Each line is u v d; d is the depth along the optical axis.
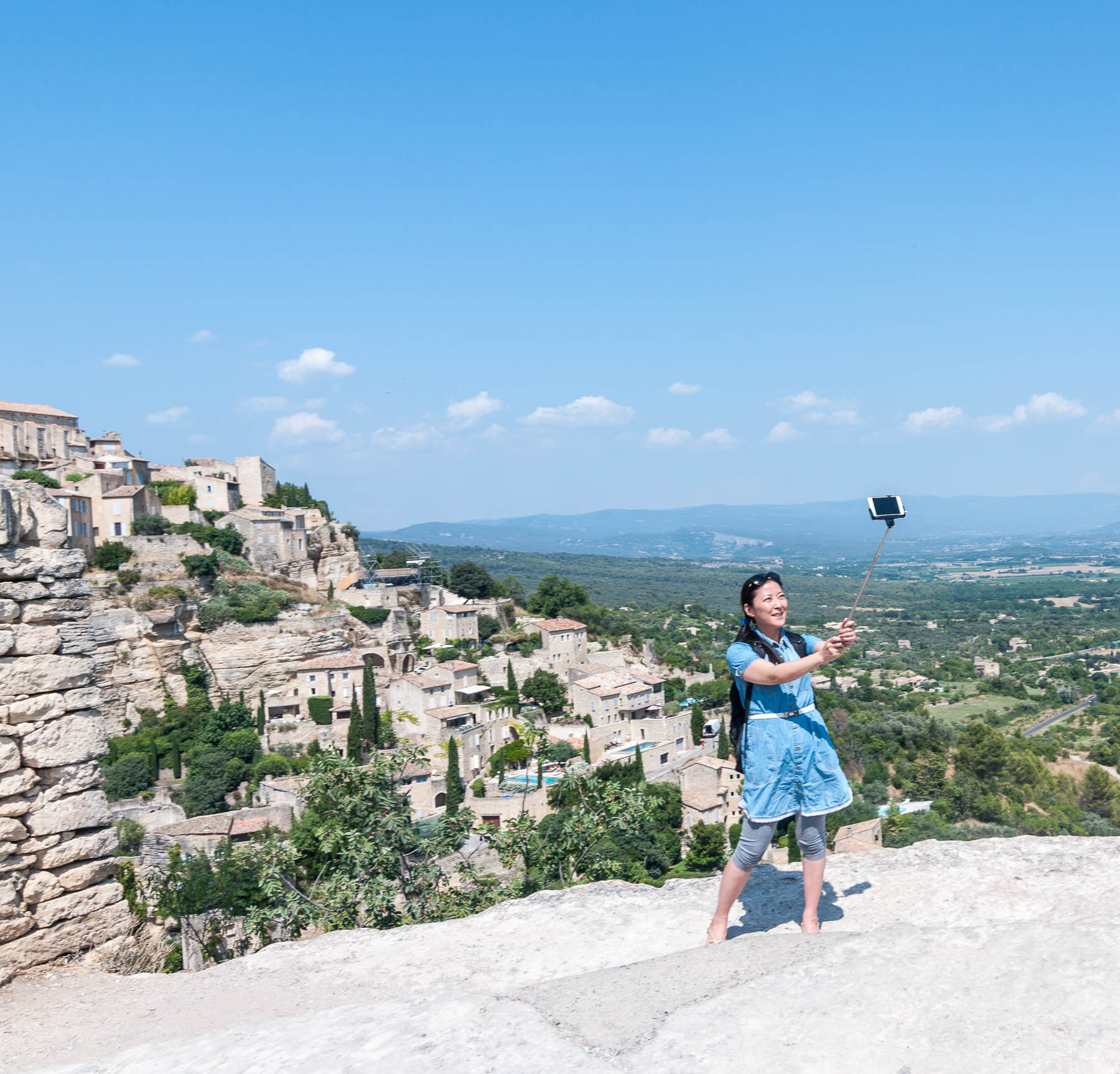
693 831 65.69
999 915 7.37
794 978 5.60
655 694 116.50
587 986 6.31
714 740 108.00
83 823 10.22
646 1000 5.81
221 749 79.06
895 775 98.88
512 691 104.06
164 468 114.69
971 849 8.81
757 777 7.05
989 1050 4.50
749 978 5.88
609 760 89.06
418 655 111.31
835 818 76.06
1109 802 91.94
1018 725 144.62
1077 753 120.12
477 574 138.25
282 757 80.00
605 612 151.38
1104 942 5.27
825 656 6.70
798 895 8.31
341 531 122.25
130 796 71.69
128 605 87.06
